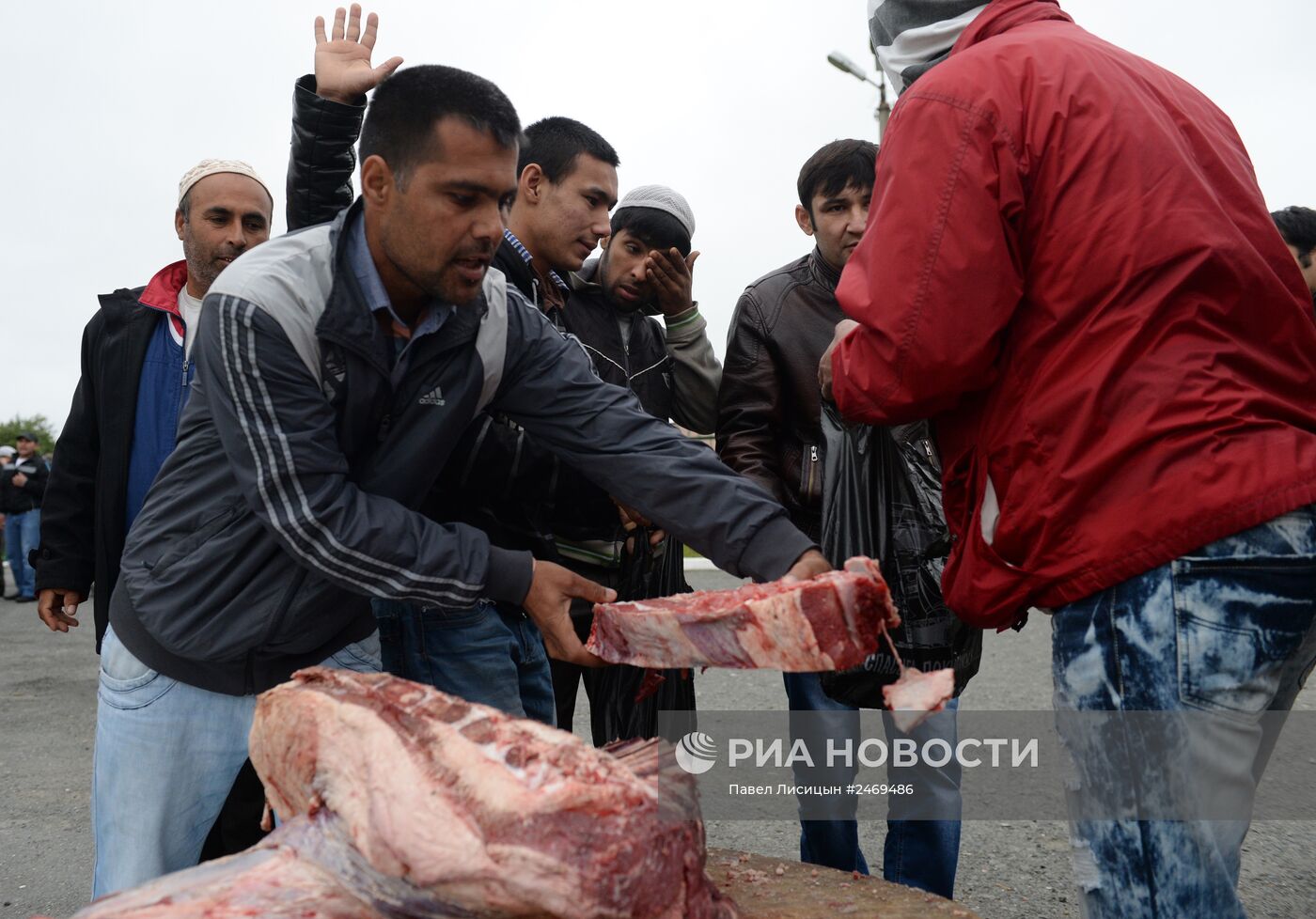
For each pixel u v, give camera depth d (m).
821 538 2.90
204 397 2.03
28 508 12.93
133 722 2.11
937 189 1.82
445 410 2.06
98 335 3.22
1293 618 1.70
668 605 1.82
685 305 3.18
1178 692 1.68
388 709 1.62
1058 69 1.84
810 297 3.03
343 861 1.53
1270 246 1.85
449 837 1.44
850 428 2.65
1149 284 1.73
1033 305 1.84
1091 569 1.75
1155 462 1.69
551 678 3.05
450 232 1.85
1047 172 1.80
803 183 3.03
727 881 1.92
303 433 1.88
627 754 1.72
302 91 2.71
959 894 3.53
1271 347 1.80
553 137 2.92
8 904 3.63
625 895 1.43
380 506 1.93
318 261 1.95
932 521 2.60
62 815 4.57
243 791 3.02
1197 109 1.95
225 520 1.99
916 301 1.82
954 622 2.63
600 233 2.94
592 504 2.87
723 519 2.08
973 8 2.19
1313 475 1.66
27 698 7.01
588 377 2.26
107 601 3.13
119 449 3.12
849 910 1.78
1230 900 1.69
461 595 1.97
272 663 2.12
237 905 1.46
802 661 1.67
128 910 1.44
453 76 1.88
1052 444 1.78
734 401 3.06
